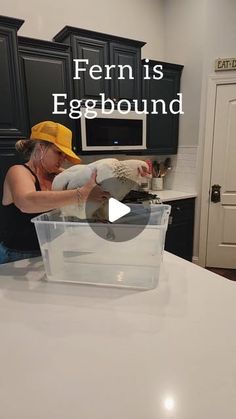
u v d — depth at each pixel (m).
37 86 2.09
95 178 0.78
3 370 0.54
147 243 0.85
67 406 0.47
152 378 0.52
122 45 2.43
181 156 3.05
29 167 1.05
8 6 2.21
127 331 0.65
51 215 0.91
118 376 0.53
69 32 2.18
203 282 0.89
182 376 0.52
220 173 2.86
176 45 2.91
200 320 0.69
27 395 0.49
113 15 2.71
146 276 0.86
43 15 2.36
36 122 2.13
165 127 2.93
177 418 0.45
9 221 1.09
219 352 0.58
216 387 0.50
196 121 2.84
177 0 2.82
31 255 1.12
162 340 0.62
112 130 2.49
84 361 0.56
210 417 0.45
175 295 0.81
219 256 3.03
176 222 2.84
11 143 1.94
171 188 3.22
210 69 2.69
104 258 0.88
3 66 1.84
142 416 0.45
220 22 2.58
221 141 2.80
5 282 0.90
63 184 0.83
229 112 2.73
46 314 0.72
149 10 2.91
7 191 1.04
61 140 1.01
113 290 0.84
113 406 0.47
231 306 0.76
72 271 0.90
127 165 0.79
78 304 0.77
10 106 1.91
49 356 0.58
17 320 0.70
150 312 0.73
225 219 2.94
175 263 1.04
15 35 1.84
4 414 0.46
